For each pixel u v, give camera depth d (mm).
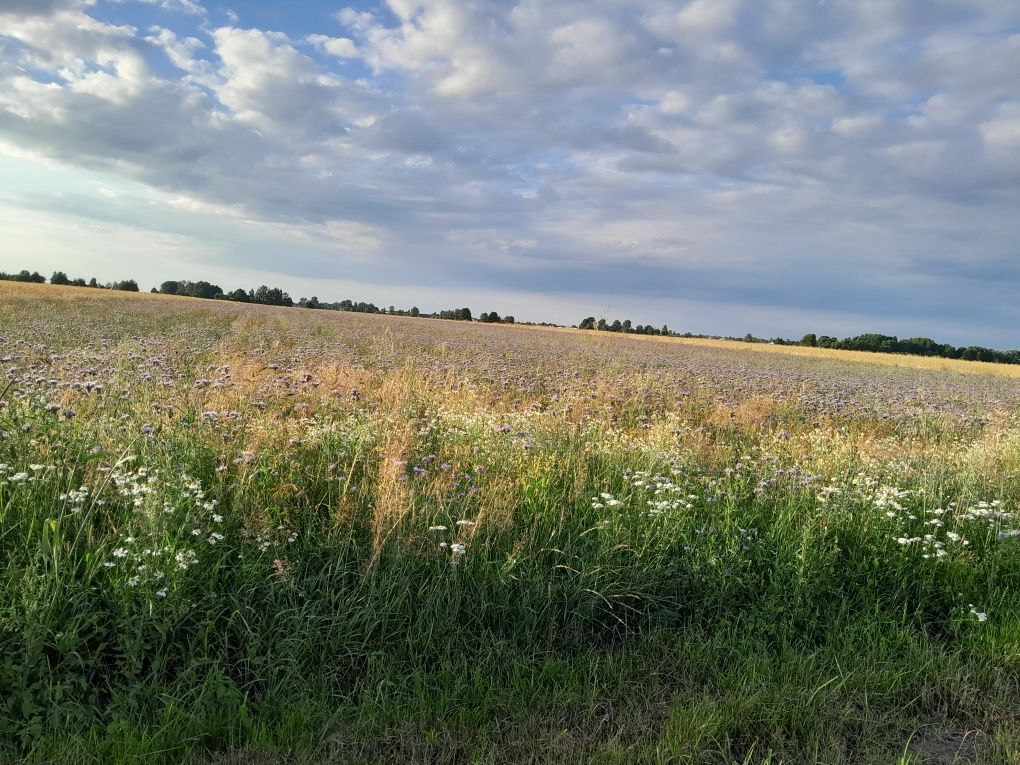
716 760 2957
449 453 6121
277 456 5066
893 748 3129
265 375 8516
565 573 4398
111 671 3234
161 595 3293
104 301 37938
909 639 4148
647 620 4211
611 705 3342
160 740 2822
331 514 4477
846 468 7105
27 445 4523
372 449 5625
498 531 4492
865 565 4941
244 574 3771
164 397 6480
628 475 6027
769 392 14836
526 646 3801
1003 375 44781
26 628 3070
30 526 3707
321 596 3830
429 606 3822
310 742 2887
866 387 19641
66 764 2648
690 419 10438
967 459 7930
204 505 4004
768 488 6109
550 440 6809
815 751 2992
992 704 3471
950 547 5277
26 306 27688
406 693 3357
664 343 54406
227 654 3406
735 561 4668
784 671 3695
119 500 4191
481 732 3021
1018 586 4953
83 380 6453
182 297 69500
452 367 12852
